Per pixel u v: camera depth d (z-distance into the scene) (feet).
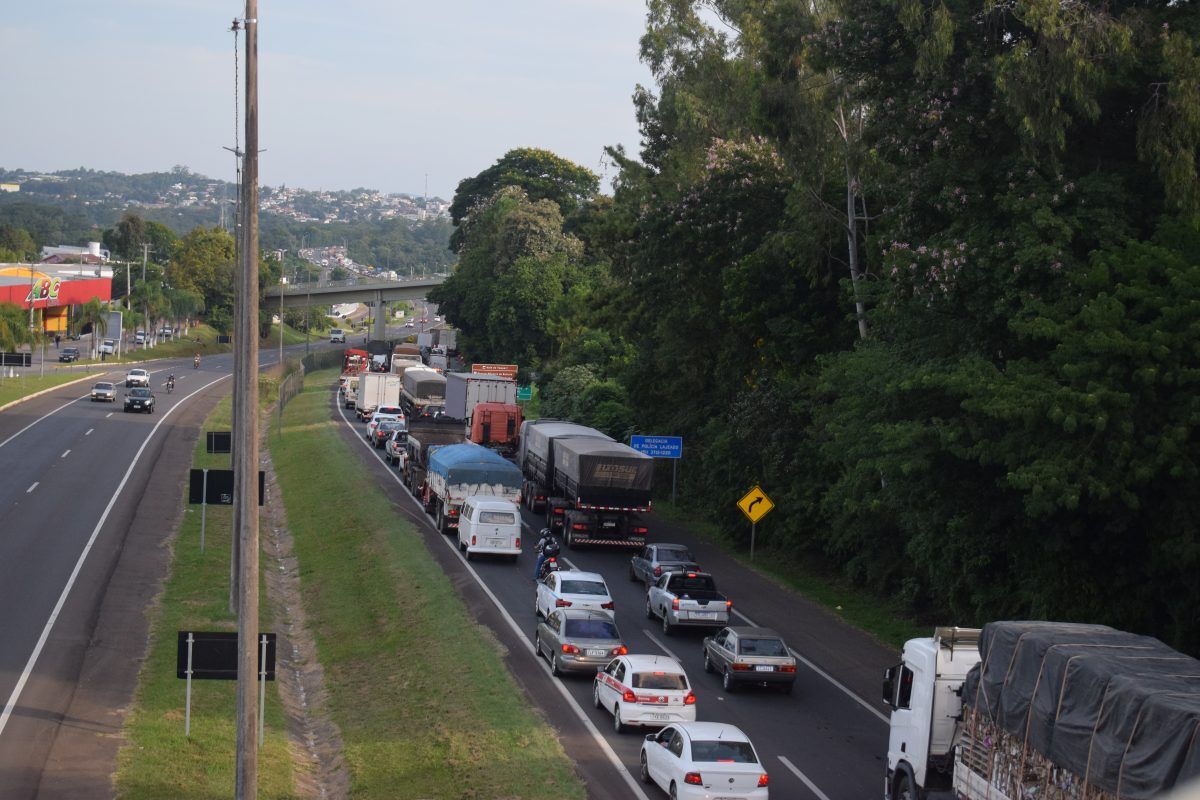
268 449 251.39
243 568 57.98
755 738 79.36
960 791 55.36
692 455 184.75
